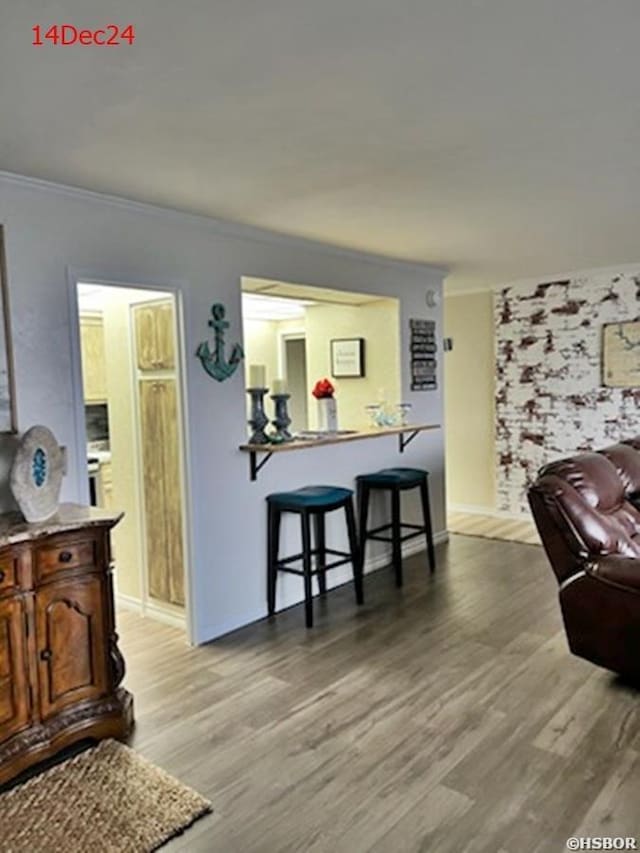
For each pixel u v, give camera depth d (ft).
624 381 18.49
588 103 7.04
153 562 12.82
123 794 7.20
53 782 7.43
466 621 12.22
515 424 20.83
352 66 6.07
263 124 7.35
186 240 11.23
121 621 12.75
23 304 9.00
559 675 9.89
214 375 11.76
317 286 13.97
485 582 14.56
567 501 9.58
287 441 12.82
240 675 10.23
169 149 8.04
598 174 9.48
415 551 17.30
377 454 15.89
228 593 12.12
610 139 8.11
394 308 16.53
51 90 6.37
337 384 17.70
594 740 8.07
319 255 14.01
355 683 9.84
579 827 6.52
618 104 7.07
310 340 18.16
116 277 10.17
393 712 8.92
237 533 12.28
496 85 6.55
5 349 8.80
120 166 8.63
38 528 7.76
